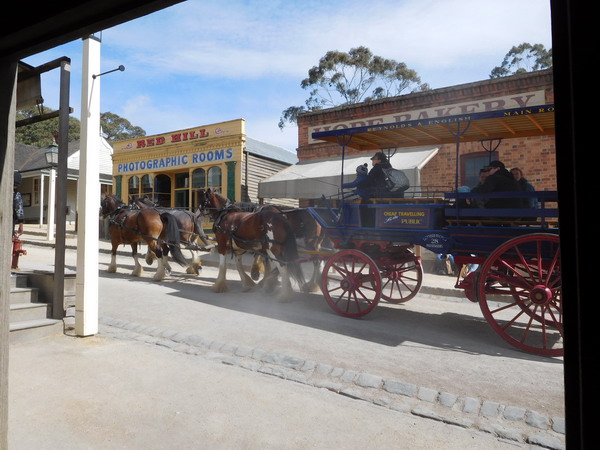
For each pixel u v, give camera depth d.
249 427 3.24
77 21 1.46
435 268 11.52
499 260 5.68
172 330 5.71
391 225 6.81
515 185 5.93
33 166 28.14
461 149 11.86
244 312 6.89
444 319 6.90
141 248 17.19
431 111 12.40
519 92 10.97
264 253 8.11
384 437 3.16
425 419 3.47
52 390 3.76
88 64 5.34
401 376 4.37
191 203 17.48
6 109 1.80
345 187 7.41
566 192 0.86
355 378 4.24
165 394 3.76
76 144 30.59
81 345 5.03
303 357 4.84
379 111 13.47
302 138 15.29
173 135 17.98
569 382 0.86
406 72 25.88
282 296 7.82
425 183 12.41
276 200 17.28
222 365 4.52
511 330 6.26
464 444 3.10
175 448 2.93
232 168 16.19
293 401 3.71
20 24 1.52
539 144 10.73
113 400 3.60
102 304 7.23
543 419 3.46
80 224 5.39
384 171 7.20
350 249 7.11
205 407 3.54
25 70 3.93
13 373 4.13
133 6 1.34
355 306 7.68
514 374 4.50
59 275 5.64
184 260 9.70
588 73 0.81
